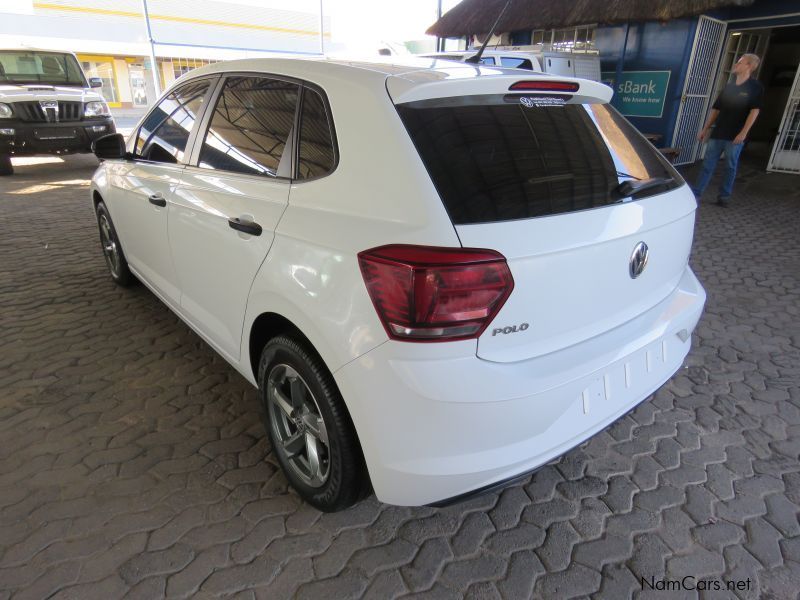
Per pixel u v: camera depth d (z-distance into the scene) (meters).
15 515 2.13
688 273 2.51
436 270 1.52
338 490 1.97
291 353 1.99
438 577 1.92
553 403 1.73
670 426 2.79
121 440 2.59
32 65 10.40
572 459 2.54
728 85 7.12
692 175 9.87
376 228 1.67
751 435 2.72
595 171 1.95
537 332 1.68
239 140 2.41
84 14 23.48
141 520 2.13
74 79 10.80
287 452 2.21
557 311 1.70
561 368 1.76
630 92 10.28
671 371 2.28
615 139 2.18
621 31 10.10
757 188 8.92
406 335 1.56
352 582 1.90
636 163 2.17
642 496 2.32
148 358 3.35
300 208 1.96
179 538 2.05
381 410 1.66
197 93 2.84
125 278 4.25
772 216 7.09
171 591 1.84
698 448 2.62
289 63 2.28
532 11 11.02
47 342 3.52
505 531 2.13
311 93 2.08
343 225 1.77
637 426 2.78
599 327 1.86
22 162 11.38
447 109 1.82
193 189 2.59
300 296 1.86
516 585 1.90
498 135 1.82
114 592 1.83
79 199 7.75
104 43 24.19
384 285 1.59
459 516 2.20
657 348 2.18
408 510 2.23
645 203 1.99
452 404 1.58
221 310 2.51
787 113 10.07
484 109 1.88
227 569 1.93
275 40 29.16
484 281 1.54
